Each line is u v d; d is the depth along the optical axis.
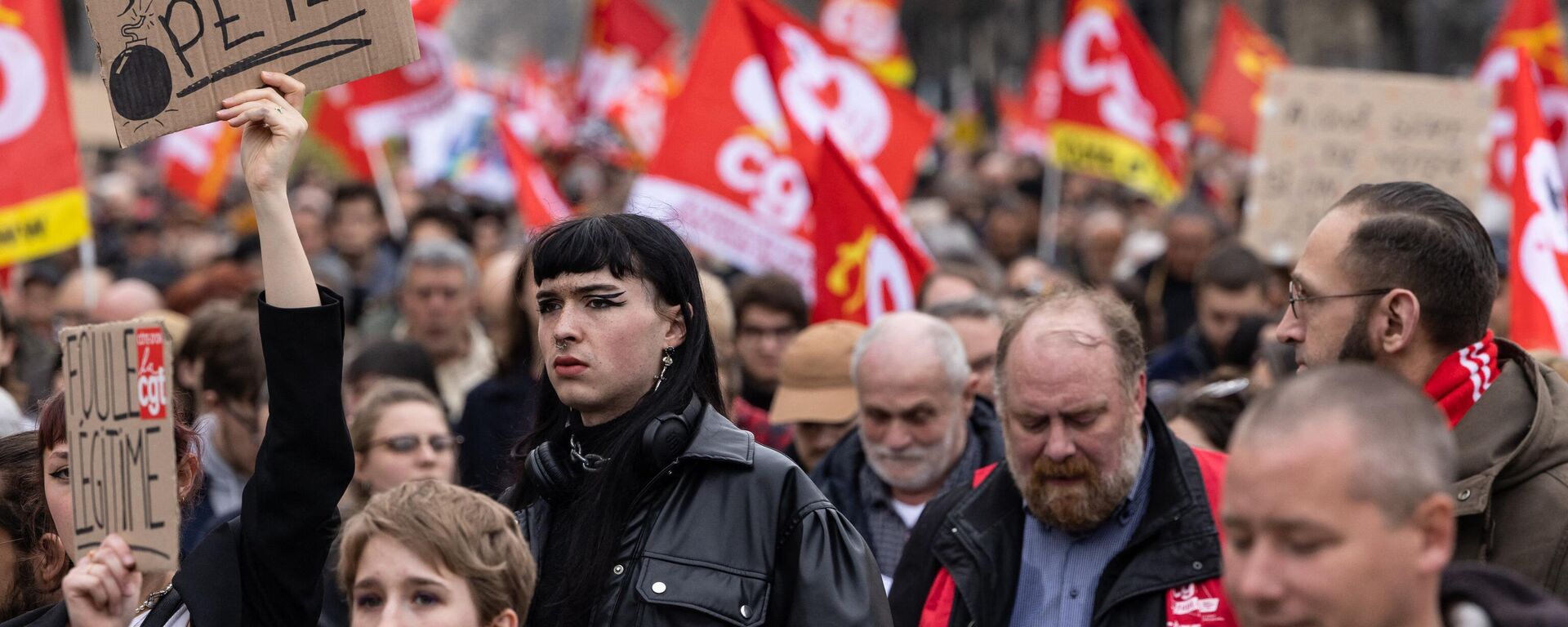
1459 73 50.50
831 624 6.03
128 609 5.63
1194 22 62.31
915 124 15.42
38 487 7.00
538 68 40.66
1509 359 6.68
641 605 6.00
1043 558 7.20
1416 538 4.08
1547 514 6.10
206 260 24.56
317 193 30.38
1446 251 6.27
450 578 5.42
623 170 29.09
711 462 6.27
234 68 6.22
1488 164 18.06
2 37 12.80
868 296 12.97
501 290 12.74
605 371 6.23
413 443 9.82
